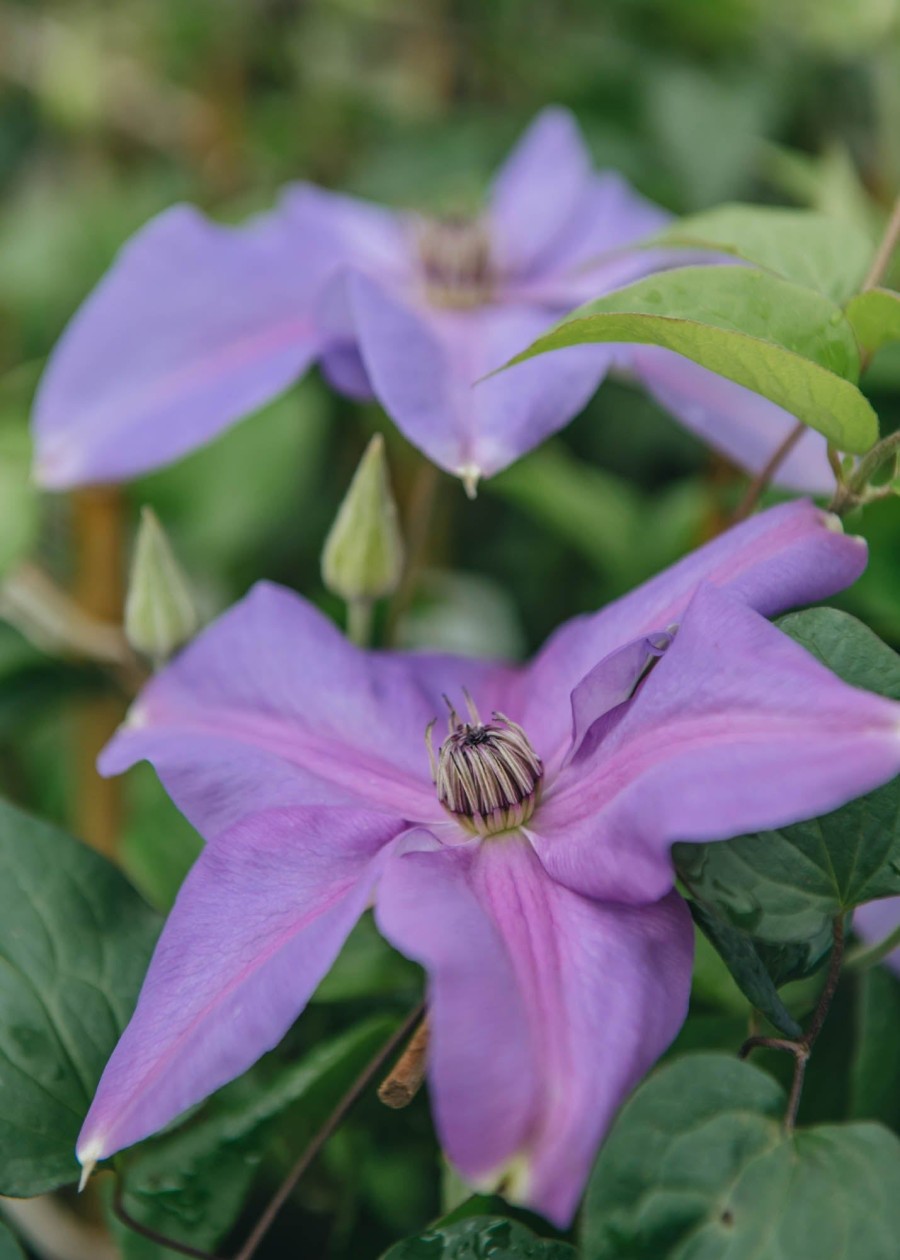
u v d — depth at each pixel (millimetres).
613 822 330
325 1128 376
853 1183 323
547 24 793
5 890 380
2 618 543
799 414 361
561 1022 314
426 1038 350
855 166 697
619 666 346
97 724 567
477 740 360
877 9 685
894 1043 392
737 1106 329
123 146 847
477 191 709
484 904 340
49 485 466
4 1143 359
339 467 692
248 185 801
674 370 429
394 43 852
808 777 306
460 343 472
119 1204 379
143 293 483
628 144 710
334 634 389
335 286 446
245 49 828
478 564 684
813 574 356
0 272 710
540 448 593
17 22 866
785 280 363
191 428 465
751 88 708
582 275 506
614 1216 321
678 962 327
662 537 577
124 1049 334
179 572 465
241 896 346
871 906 388
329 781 370
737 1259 317
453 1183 395
